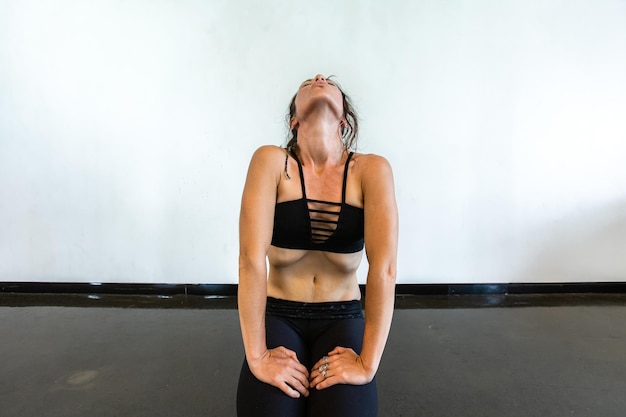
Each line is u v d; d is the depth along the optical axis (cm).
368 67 256
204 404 141
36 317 226
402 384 156
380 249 80
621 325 219
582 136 266
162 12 250
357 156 92
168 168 262
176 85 256
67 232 270
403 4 251
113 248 270
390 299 79
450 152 264
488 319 228
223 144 260
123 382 155
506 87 260
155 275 272
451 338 200
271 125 259
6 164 264
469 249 273
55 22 251
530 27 256
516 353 184
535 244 273
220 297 267
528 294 276
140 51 253
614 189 271
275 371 76
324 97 83
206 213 266
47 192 266
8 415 133
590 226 273
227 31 252
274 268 97
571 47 258
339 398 73
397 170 264
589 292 279
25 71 255
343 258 91
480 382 158
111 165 263
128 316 229
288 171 88
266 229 82
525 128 263
